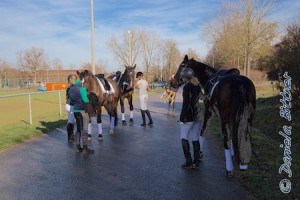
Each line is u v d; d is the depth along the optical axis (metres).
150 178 5.51
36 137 9.35
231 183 5.19
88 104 7.25
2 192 4.97
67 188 5.10
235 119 4.92
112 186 5.15
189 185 5.14
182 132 6.00
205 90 6.26
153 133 9.84
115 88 9.77
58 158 6.95
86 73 8.27
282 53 10.83
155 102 21.98
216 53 45.44
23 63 65.25
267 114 11.38
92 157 7.00
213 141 8.41
